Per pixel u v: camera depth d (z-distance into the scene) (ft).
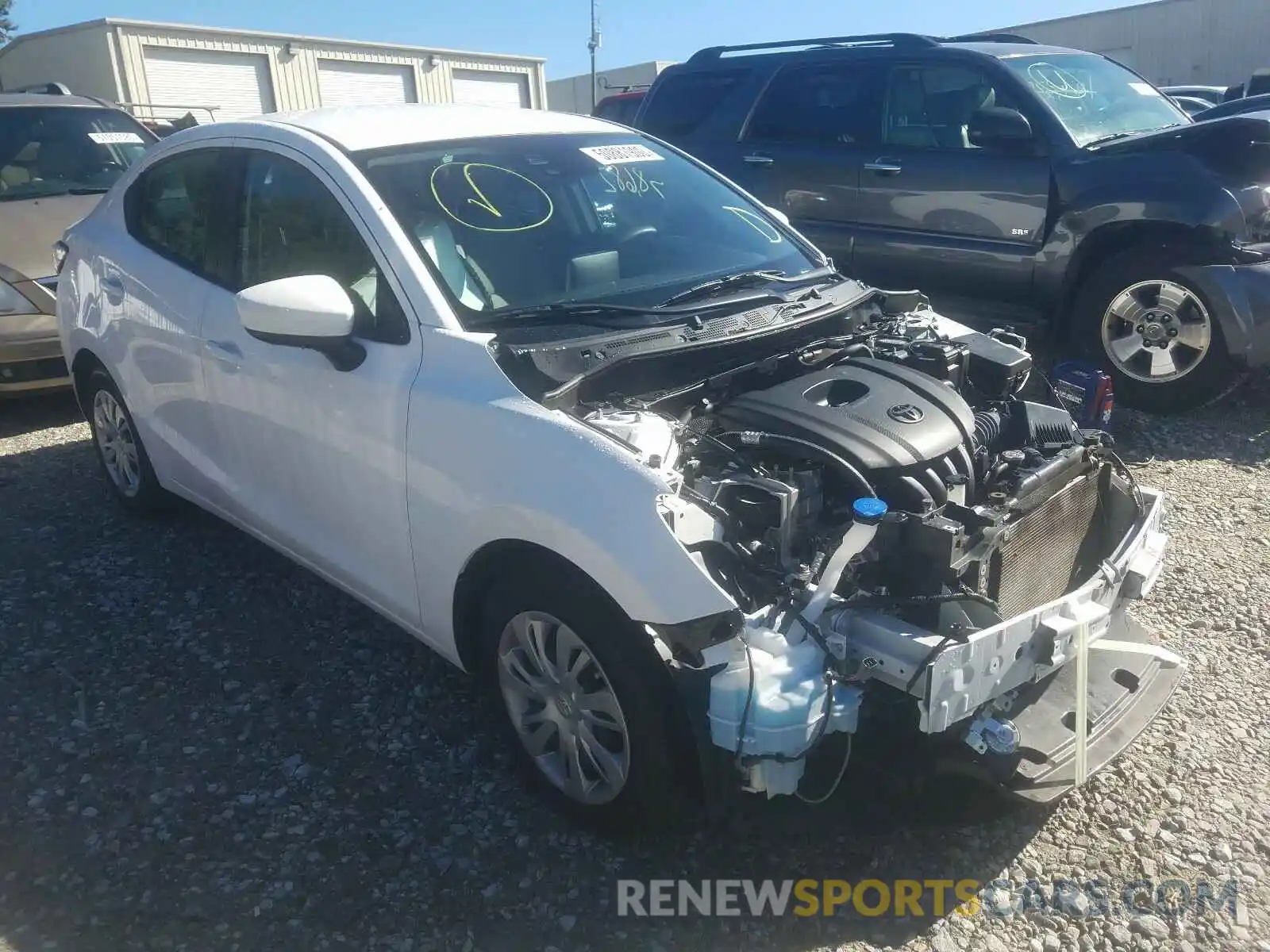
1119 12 96.02
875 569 8.73
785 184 23.95
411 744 10.94
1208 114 32.76
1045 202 20.36
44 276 20.81
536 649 9.55
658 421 8.99
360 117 12.53
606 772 9.20
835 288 12.16
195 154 13.69
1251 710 11.30
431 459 9.73
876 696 8.57
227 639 13.01
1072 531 10.02
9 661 12.57
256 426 12.19
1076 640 8.89
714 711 8.02
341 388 10.69
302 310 9.96
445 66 95.71
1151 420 20.15
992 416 10.69
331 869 9.25
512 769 10.53
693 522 8.34
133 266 14.32
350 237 10.99
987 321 21.02
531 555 9.11
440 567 10.00
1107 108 22.06
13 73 84.69
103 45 76.48
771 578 8.59
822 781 8.98
